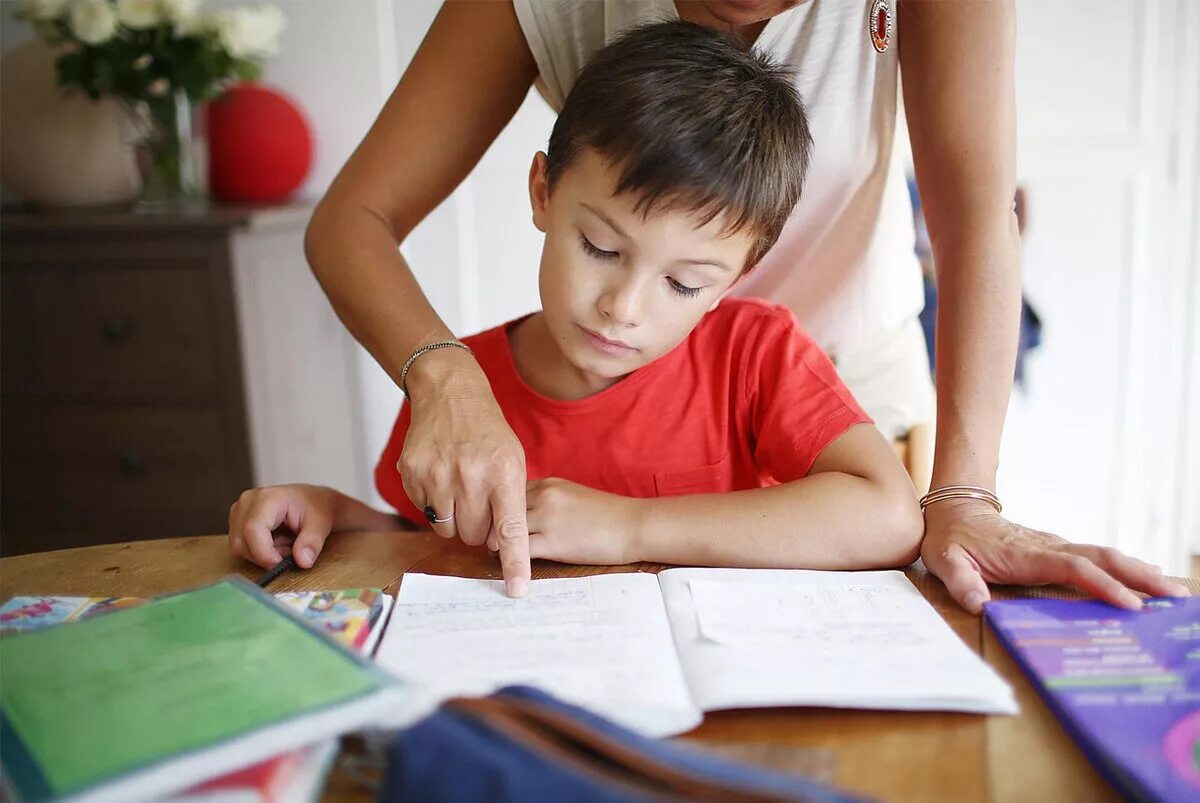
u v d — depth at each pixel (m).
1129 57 2.12
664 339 0.88
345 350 2.33
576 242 0.86
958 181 0.95
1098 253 2.21
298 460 2.13
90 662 0.54
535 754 0.43
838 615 0.70
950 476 0.89
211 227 1.85
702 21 1.00
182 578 0.83
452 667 0.63
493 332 1.10
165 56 1.92
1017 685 0.63
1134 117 2.14
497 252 2.31
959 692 0.59
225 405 1.93
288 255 2.05
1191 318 2.22
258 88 2.13
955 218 0.95
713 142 0.82
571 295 0.87
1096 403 2.29
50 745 0.46
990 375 0.92
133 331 1.94
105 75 1.90
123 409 1.98
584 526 0.82
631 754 0.44
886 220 1.30
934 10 0.94
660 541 0.82
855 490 0.85
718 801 0.41
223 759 0.46
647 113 0.82
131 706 0.49
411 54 2.24
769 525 0.82
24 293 1.96
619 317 0.84
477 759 0.43
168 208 2.03
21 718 0.49
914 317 1.48
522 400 1.06
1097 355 2.26
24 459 2.05
